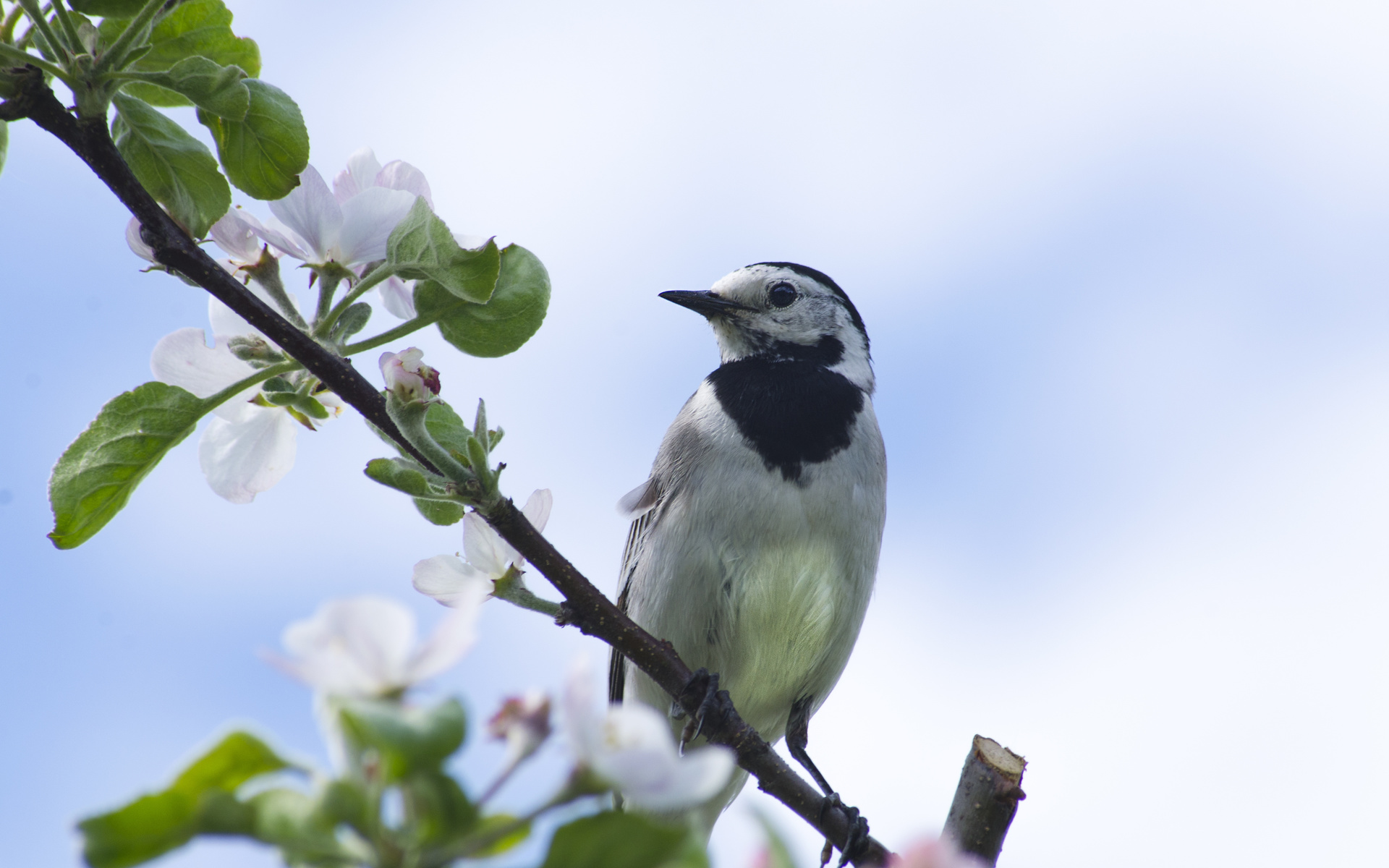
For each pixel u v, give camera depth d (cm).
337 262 643
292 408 701
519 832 336
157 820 314
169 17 680
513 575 725
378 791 320
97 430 651
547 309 686
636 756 323
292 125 622
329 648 330
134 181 618
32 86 591
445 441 716
